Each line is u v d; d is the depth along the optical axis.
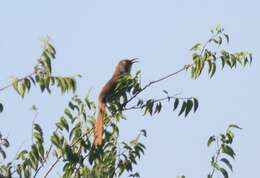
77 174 13.56
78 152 13.74
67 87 13.29
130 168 14.09
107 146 14.20
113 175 13.96
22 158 13.17
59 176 13.41
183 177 13.38
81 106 14.04
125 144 14.23
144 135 14.34
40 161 13.25
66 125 13.65
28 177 13.07
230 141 13.70
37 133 13.29
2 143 13.08
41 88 13.17
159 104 14.24
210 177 13.57
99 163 13.92
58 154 13.43
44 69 13.26
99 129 14.16
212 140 13.70
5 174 12.98
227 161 13.61
